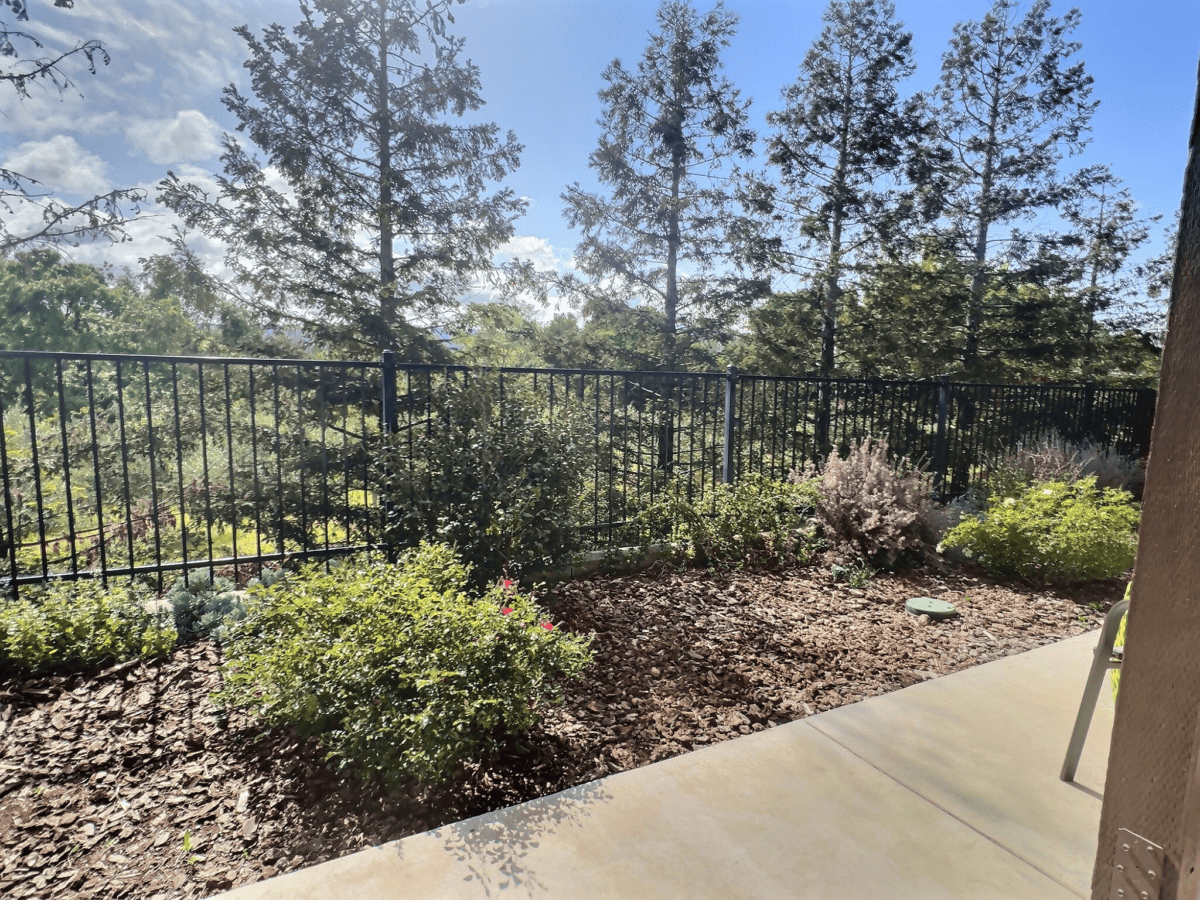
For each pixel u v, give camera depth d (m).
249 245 13.55
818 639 3.79
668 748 2.59
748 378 6.35
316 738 2.51
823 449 8.41
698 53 17.11
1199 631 1.00
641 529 5.31
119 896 1.83
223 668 2.76
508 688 2.41
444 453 4.13
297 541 6.62
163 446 7.79
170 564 4.05
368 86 14.24
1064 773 2.29
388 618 2.62
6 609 3.19
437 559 3.29
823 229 17.09
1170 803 1.04
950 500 7.89
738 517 5.33
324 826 2.12
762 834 1.98
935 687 3.05
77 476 7.24
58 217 10.95
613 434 5.36
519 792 2.31
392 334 13.67
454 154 15.27
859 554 5.32
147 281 13.23
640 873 1.81
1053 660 3.40
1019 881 1.79
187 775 2.35
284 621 2.80
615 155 17.89
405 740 2.15
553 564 4.28
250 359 4.11
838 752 2.46
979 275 17.19
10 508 3.61
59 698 2.82
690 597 4.42
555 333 18.48
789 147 17.27
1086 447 8.93
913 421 7.90
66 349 31.77
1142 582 1.09
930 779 2.29
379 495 4.32
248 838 2.06
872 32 16.70
